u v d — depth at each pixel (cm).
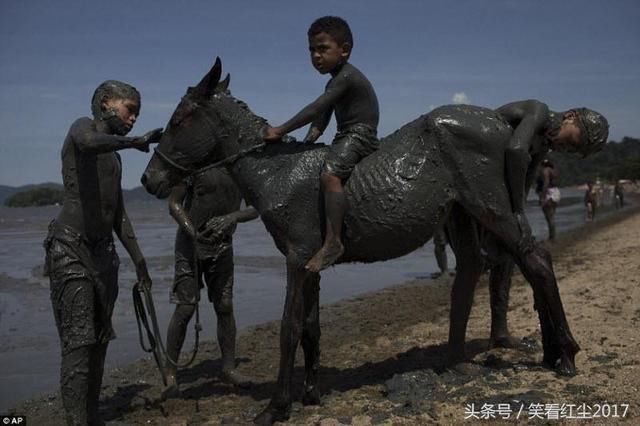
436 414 493
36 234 2769
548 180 1916
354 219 512
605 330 738
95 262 477
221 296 629
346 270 1576
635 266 1276
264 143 516
